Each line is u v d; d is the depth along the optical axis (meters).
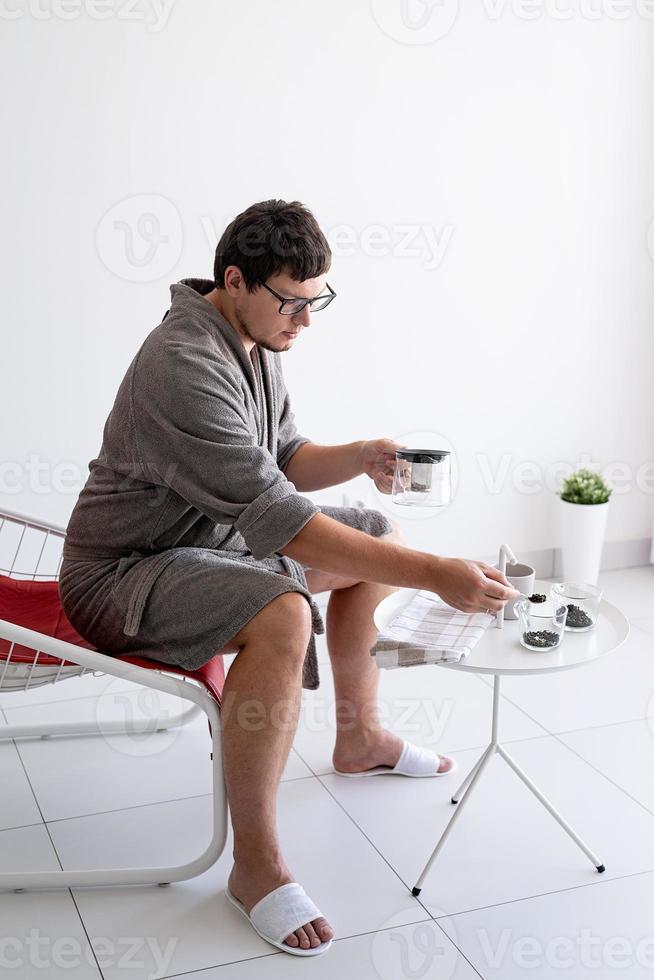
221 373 1.67
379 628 1.64
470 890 1.70
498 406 3.04
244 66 2.58
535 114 2.86
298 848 1.81
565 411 3.12
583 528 3.04
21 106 2.43
